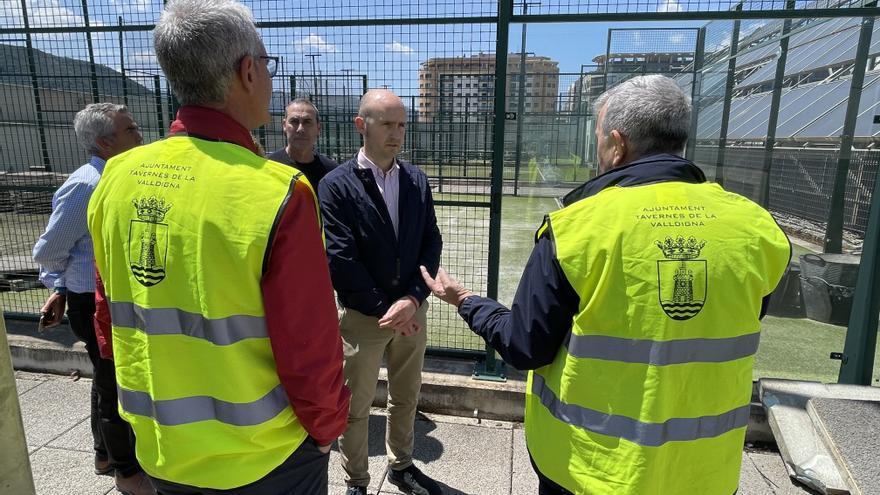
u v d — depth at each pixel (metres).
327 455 1.41
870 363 3.05
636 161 1.28
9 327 4.02
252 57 1.21
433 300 5.46
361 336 2.32
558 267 1.21
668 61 8.08
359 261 2.27
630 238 1.16
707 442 1.21
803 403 2.87
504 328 1.35
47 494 2.51
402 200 2.38
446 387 3.22
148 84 4.01
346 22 3.14
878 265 2.95
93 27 3.60
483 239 6.86
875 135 4.45
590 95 8.27
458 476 2.69
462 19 2.99
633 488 1.17
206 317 1.11
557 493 1.35
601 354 1.19
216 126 1.20
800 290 4.36
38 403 3.30
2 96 5.02
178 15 1.13
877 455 2.42
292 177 1.15
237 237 1.08
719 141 5.59
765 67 6.92
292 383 1.20
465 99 3.45
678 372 1.16
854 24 6.75
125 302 1.22
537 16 2.86
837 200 4.29
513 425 3.14
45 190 3.88
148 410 1.25
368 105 2.30
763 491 2.59
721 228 1.17
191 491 1.24
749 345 1.20
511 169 8.41
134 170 1.21
